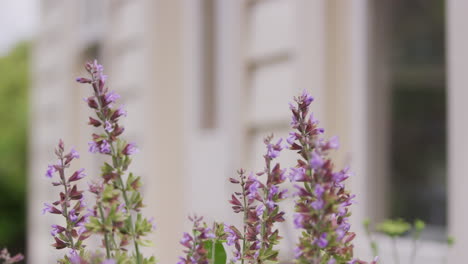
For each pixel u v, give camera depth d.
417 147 4.71
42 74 12.37
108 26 8.52
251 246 1.58
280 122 5.23
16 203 22.64
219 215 5.93
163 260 6.95
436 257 3.90
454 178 3.83
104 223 1.42
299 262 1.37
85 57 9.58
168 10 6.97
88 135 9.86
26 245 22.52
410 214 4.62
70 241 1.54
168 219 6.91
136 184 1.46
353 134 4.47
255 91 5.54
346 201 1.45
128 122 7.98
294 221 1.37
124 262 1.42
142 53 7.53
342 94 4.57
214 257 1.68
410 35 4.79
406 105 4.76
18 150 23.23
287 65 5.14
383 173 4.55
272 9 5.32
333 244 1.37
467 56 3.78
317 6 4.67
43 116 12.34
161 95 7.02
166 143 6.95
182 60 6.76
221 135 5.89
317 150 1.38
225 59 5.81
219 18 6.30
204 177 6.23
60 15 10.90
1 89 24.31
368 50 4.52
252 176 1.57
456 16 3.85
